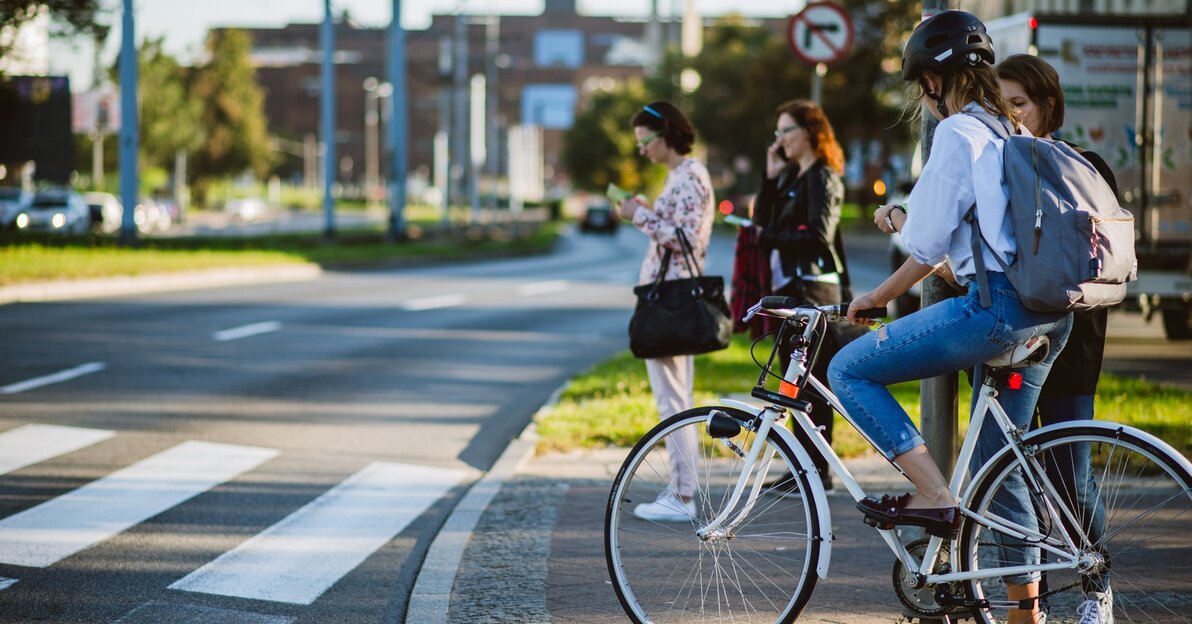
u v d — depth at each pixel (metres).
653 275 7.32
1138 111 16.83
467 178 140.25
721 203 8.17
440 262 39.16
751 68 77.38
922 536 4.99
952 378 5.51
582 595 5.98
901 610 5.70
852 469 8.32
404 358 14.88
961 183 4.51
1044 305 4.39
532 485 8.32
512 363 14.70
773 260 7.89
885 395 4.82
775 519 5.11
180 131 100.94
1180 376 13.61
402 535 7.29
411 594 6.02
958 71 4.70
